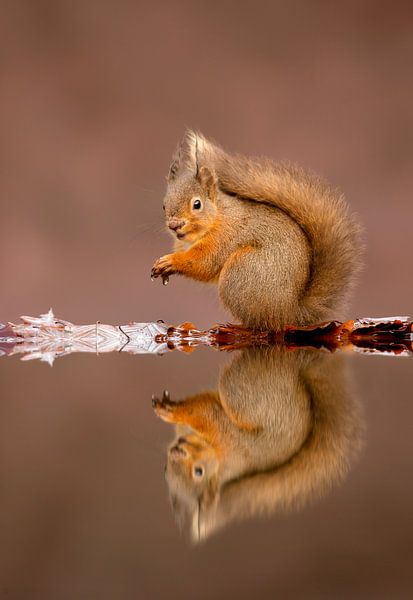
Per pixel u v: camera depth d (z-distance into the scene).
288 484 2.31
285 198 7.70
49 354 6.83
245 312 7.56
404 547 1.67
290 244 7.49
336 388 4.57
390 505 2.03
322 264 7.70
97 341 8.09
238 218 7.56
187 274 7.73
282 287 7.46
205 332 8.23
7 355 6.77
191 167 8.00
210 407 3.93
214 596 1.41
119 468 2.53
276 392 4.43
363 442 2.97
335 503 2.06
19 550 1.66
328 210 7.71
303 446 2.94
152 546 1.71
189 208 7.50
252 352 6.82
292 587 1.46
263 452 2.82
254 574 1.53
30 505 2.04
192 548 1.69
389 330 7.96
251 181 7.79
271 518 1.93
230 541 1.74
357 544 1.70
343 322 8.30
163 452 2.81
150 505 2.05
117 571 1.54
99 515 1.95
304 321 7.87
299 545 1.71
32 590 1.44
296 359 6.23
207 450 2.88
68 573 1.53
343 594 1.42
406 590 1.44
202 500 2.12
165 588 1.46
